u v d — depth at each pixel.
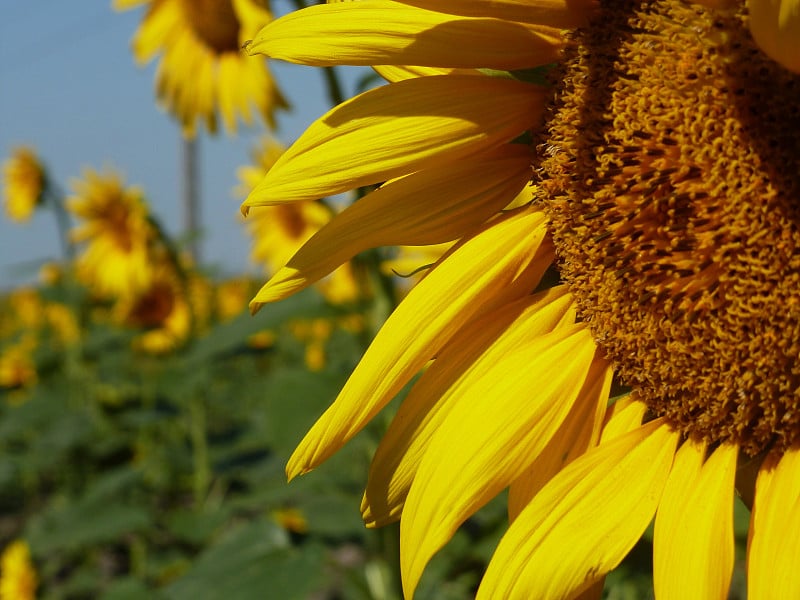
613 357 0.32
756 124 0.28
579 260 0.32
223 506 0.97
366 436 0.61
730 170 0.29
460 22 0.30
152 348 1.54
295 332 2.02
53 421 1.58
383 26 0.30
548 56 0.31
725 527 0.29
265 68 0.80
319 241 0.31
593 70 0.31
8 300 3.53
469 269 0.31
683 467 0.30
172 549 1.13
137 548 1.16
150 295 1.28
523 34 0.31
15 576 1.24
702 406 0.30
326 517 0.71
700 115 0.29
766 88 0.28
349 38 0.30
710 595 0.28
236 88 0.81
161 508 1.29
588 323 0.32
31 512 1.75
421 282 0.31
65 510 1.06
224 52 0.80
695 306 0.30
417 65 0.30
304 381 0.62
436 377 0.32
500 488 0.31
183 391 1.06
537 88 0.31
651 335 0.31
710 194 0.29
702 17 0.29
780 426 0.29
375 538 0.61
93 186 1.23
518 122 0.32
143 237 1.18
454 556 0.62
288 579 0.57
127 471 1.09
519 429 0.31
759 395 0.29
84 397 1.63
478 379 0.32
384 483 0.32
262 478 0.97
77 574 1.27
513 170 0.32
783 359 0.29
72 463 1.46
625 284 0.31
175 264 1.18
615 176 0.30
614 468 0.31
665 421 0.31
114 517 0.99
